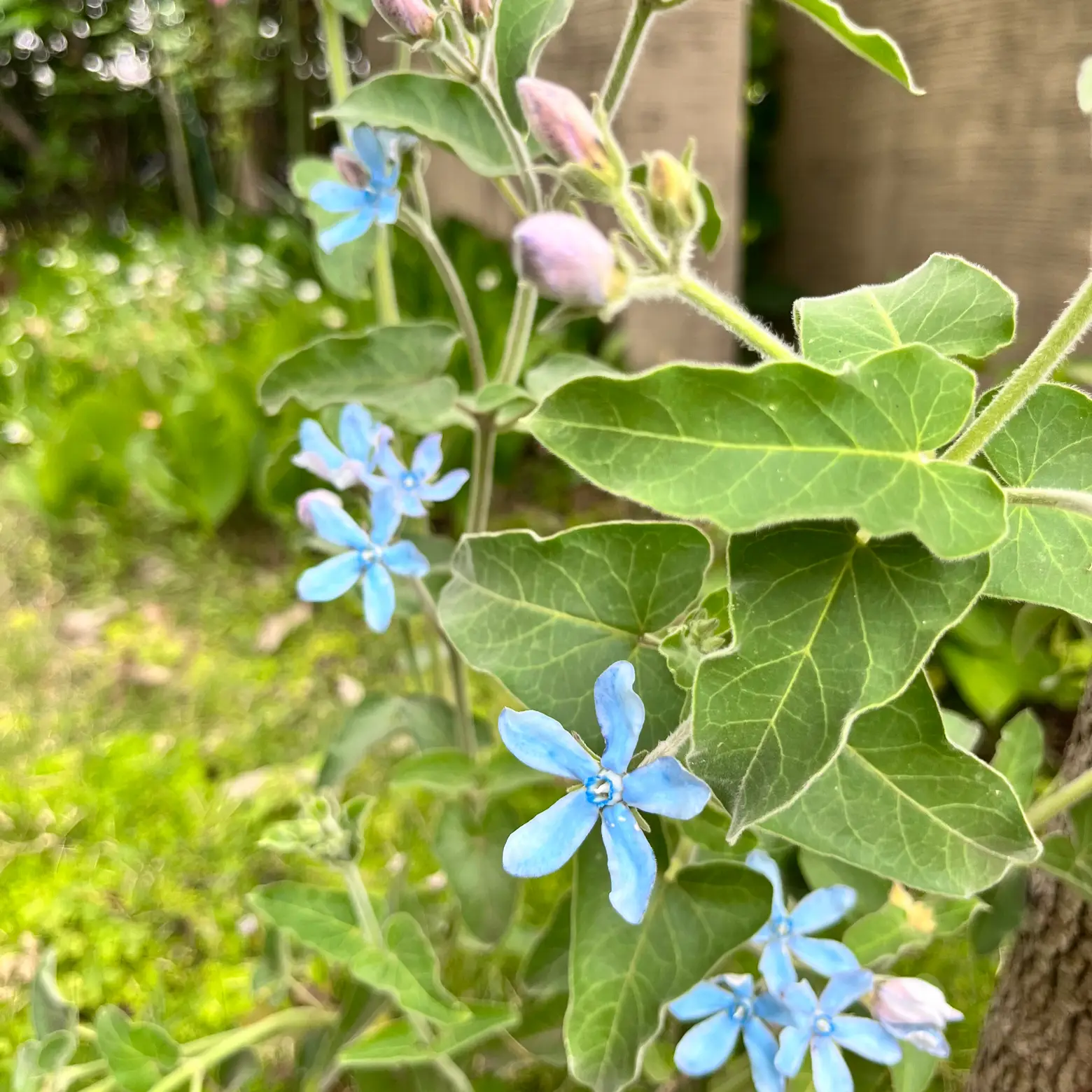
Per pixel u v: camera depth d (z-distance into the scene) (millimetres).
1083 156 394
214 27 1103
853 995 184
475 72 198
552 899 353
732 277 521
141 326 820
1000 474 157
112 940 361
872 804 154
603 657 176
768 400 119
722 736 124
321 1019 256
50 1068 219
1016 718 245
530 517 585
